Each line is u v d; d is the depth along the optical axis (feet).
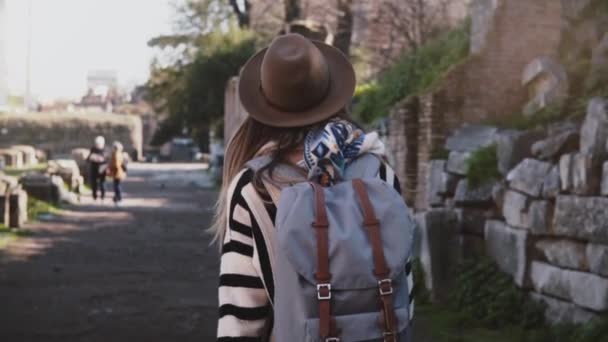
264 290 8.20
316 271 7.54
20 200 56.29
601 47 32.30
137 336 27.32
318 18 81.92
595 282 21.83
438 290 28.12
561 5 37.52
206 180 129.70
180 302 32.81
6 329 28.04
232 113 100.01
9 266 41.22
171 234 56.95
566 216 23.02
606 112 22.34
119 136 221.05
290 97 8.53
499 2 37.78
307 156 8.39
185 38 134.10
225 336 8.11
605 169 21.67
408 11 59.57
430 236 28.35
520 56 37.86
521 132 28.02
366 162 8.60
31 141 216.33
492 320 25.38
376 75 64.23
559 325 23.06
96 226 61.26
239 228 8.23
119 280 37.76
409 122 39.75
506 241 26.27
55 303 32.45
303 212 7.75
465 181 29.30
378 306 7.60
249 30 129.59
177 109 134.51
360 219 7.79
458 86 37.86
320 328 7.45
